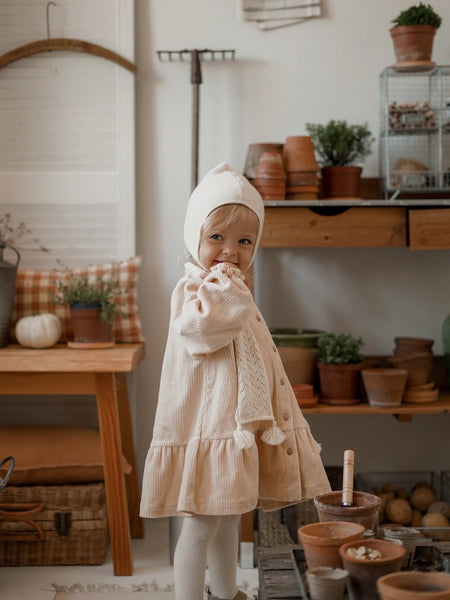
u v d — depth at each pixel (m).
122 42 2.66
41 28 2.67
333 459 2.73
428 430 2.73
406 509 2.38
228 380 1.65
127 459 2.59
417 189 2.48
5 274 2.35
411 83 2.65
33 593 2.08
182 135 2.71
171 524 2.33
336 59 2.69
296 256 2.72
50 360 2.18
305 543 1.20
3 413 2.73
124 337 2.56
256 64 2.69
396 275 2.73
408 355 2.44
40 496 2.31
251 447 1.62
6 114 2.69
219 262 1.72
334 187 2.46
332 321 2.73
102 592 2.10
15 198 2.70
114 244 2.71
